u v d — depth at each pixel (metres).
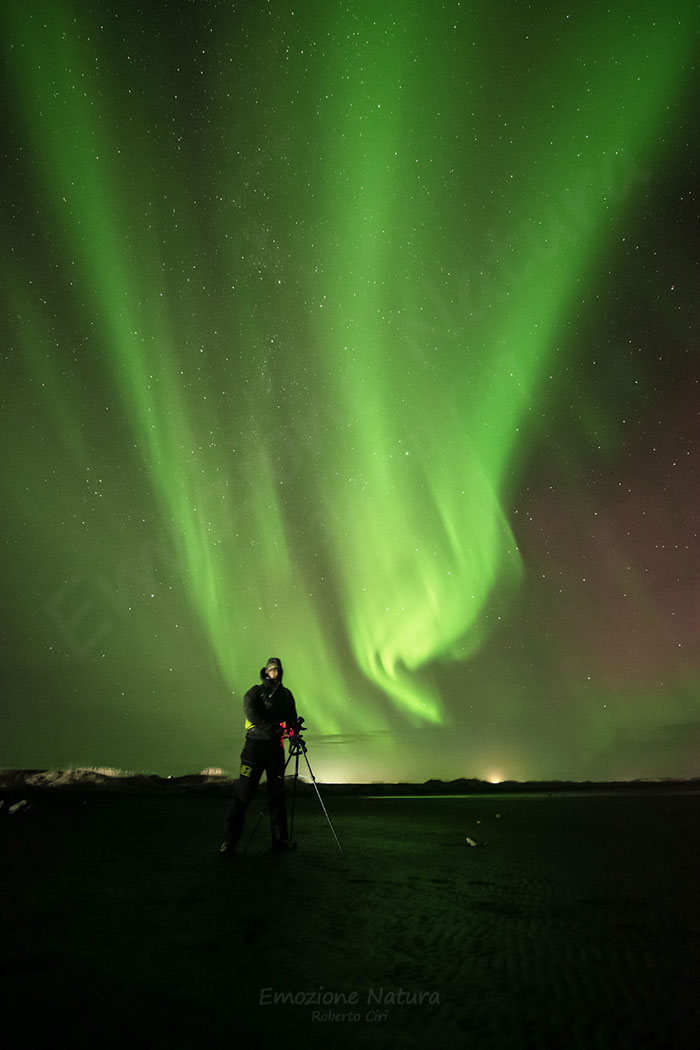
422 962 3.19
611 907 4.35
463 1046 2.34
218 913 3.95
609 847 7.02
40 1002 2.58
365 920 3.89
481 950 3.39
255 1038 2.37
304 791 15.26
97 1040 2.29
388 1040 2.38
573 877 5.33
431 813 10.67
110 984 2.80
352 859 5.98
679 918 4.10
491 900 4.49
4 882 4.64
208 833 7.59
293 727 6.52
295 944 3.41
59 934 3.45
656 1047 2.36
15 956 3.09
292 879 4.98
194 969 3.02
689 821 9.68
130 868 5.27
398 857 6.16
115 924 3.67
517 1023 2.54
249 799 6.23
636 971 3.12
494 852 6.57
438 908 4.23
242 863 5.60
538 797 14.93
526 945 3.49
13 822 8.48
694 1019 2.60
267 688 6.55
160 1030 2.39
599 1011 2.66
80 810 10.18
